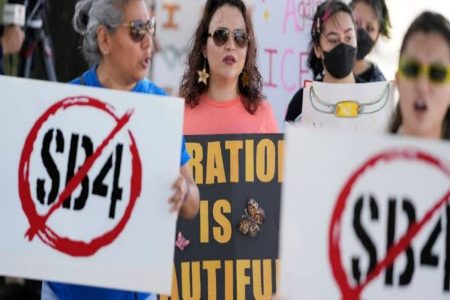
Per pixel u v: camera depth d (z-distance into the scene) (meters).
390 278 7.21
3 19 11.45
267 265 10.27
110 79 8.82
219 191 10.30
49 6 13.20
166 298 10.20
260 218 10.27
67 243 8.39
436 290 7.25
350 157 7.12
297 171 7.07
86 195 8.41
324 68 11.91
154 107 8.45
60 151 8.42
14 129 8.41
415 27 7.81
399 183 7.21
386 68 14.12
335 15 11.69
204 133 10.65
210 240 10.24
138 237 8.42
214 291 10.23
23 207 8.40
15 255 8.39
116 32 8.62
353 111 11.26
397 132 7.95
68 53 13.30
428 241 7.25
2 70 11.49
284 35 13.24
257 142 10.34
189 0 12.85
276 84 13.22
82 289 8.73
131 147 8.44
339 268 7.11
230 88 10.73
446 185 7.27
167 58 12.84
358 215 7.14
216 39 10.59
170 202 8.43
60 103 8.43
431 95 7.80
